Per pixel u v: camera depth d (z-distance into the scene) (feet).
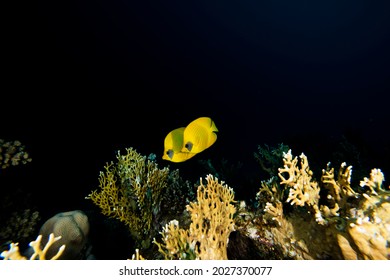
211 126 6.40
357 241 5.61
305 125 118.93
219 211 7.97
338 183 7.82
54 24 82.12
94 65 101.96
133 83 114.83
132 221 11.19
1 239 12.78
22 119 48.11
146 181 12.32
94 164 43.57
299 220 8.16
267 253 8.14
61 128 53.83
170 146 6.26
